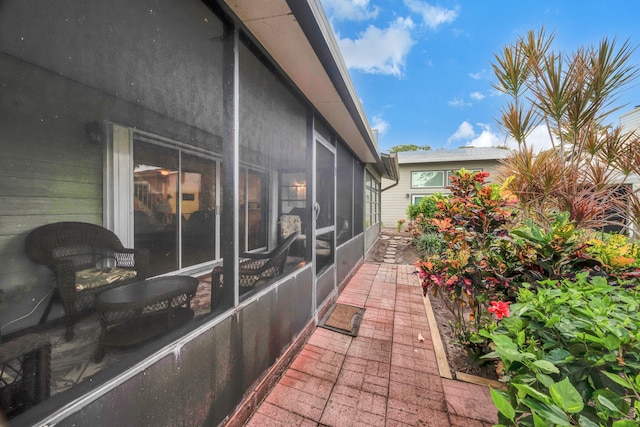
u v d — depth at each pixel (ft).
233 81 5.13
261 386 6.08
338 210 13.32
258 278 6.91
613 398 2.75
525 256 6.69
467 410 5.93
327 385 6.69
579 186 8.08
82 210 4.74
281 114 7.30
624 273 5.65
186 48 4.44
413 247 27.22
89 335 3.51
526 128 8.46
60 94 3.24
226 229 5.12
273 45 5.99
